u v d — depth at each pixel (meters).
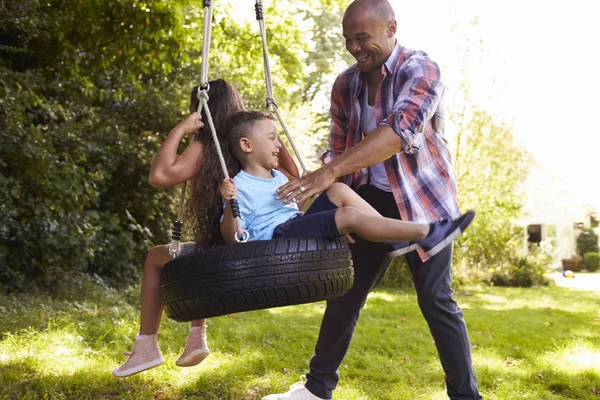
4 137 7.30
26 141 7.41
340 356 3.71
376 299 10.20
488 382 4.57
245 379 4.46
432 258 3.41
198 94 3.02
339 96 3.76
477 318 8.08
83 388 4.09
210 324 6.35
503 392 4.29
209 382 4.30
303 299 2.69
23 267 8.01
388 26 3.38
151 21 9.08
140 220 11.20
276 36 12.34
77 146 8.93
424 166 3.50
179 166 3.06
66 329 5.36
